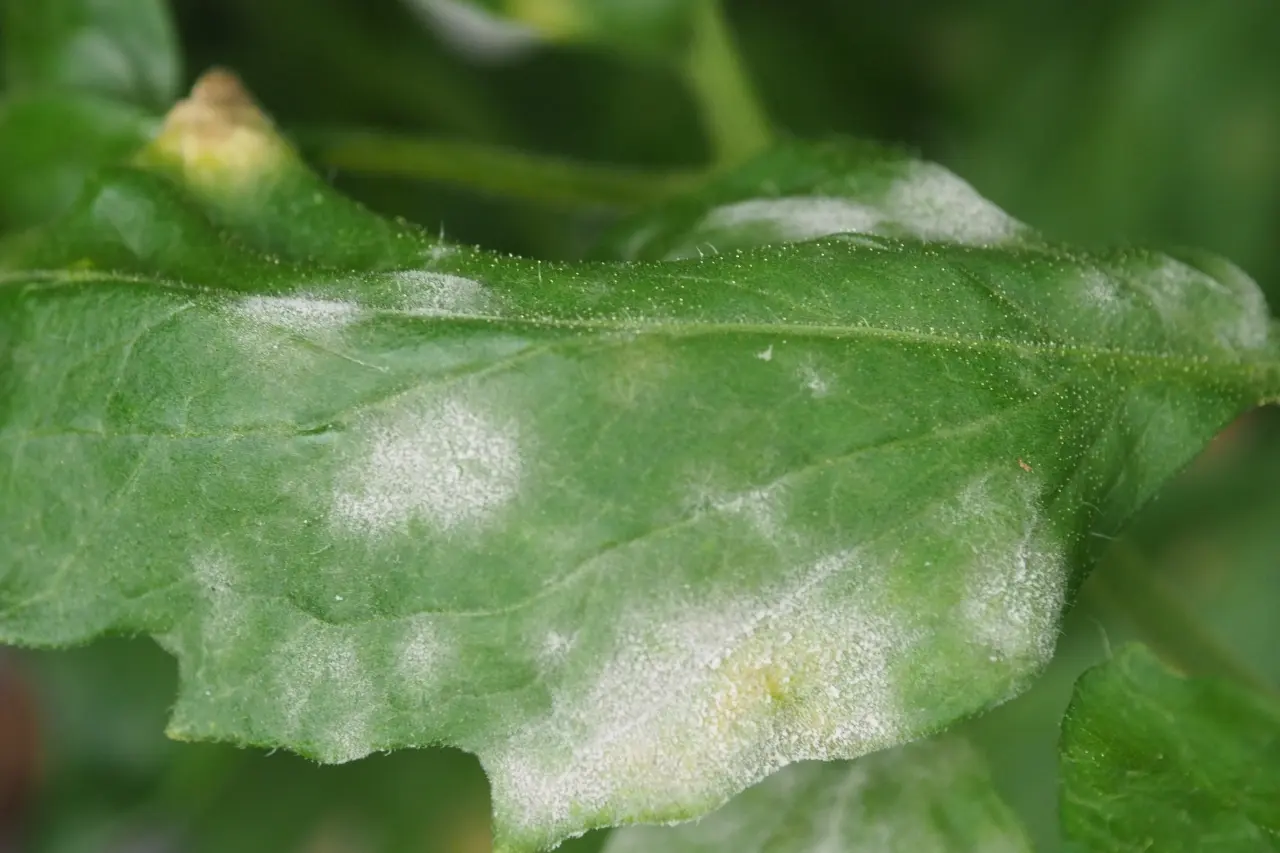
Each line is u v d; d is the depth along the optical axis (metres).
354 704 0.21
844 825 0.22
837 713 0.21
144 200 0.22
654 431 0.21
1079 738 0.21
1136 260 0.22
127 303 0.21
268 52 0.26
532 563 0.21
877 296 0.21
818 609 0.21
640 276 0.21
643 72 0.27
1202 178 0.27
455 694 0.21
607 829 0.23
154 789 0.26
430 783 0.26
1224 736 0.21
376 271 0.21
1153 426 0.22
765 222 0.22
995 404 0.21
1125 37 0.27
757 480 0.21
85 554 0.21
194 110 0.22
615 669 0.21
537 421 0.21
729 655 0.21
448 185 0.26
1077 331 0.22
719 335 0.21
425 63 0.26
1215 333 0.22
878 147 0.23
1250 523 0.28
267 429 0.21
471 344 0.21
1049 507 0.21
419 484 0.21
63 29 0.24
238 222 0.22
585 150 0.27
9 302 0.21
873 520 0.21
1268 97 0.27
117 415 0.21
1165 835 0.21
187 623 0.21
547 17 0.24
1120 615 0.24
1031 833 0.25
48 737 0.27
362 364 0.21
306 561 0.21
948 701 0.21
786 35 0.28
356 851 0.26
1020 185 0.28
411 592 0.21
